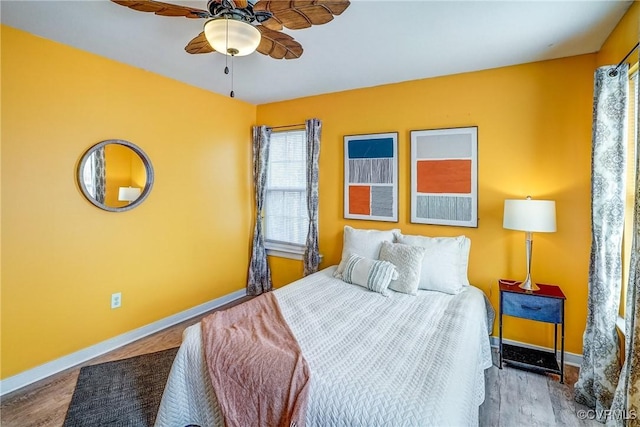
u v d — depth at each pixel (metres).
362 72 2.89
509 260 2.74
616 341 1.94
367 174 3.35
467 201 2.88
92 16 1.98
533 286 2.47
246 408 1.47
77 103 2.45
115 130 2.69
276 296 2.38
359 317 2.04
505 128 2.72
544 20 1.98
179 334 3.04
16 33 2.14
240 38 1.54
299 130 3.78
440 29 2.09
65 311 2.45
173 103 3.14
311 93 3.56
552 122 2.56
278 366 1.48
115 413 1.97
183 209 3.29
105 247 2.68
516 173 2.69
